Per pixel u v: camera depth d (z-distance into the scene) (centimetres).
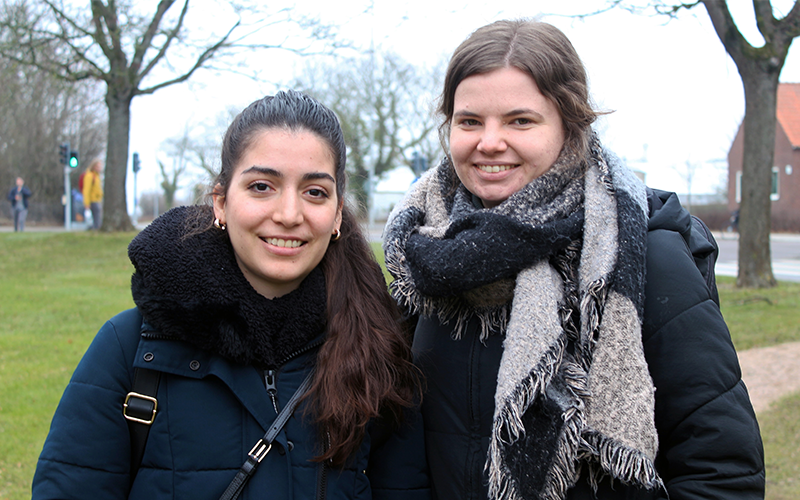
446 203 183
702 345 145
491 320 166
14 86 1767
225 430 150
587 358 148
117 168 1542
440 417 174
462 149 165
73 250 1232
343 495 162
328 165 160
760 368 585
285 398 158
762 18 941
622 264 145
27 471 340
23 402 434
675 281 148
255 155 154
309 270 162
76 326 656
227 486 148
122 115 1541
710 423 142
